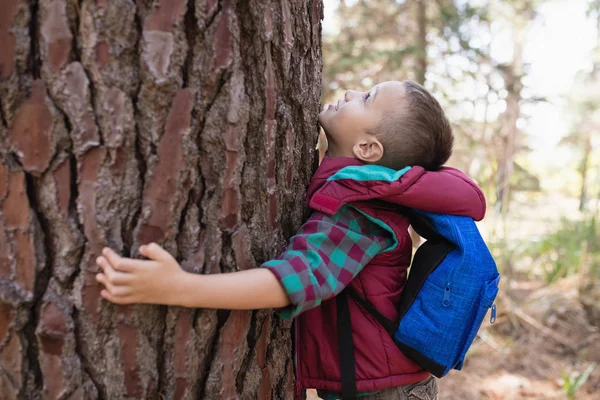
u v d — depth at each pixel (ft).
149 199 3.59
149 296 3.55
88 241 3.47
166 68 3.50
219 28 3.70
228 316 4.04
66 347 3.52
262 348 4.38
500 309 14.37
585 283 15.24
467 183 5.04
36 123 3.31
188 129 3.65
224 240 3.97
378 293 4.81
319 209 4.52
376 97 5.14
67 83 3.30
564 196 37.35
